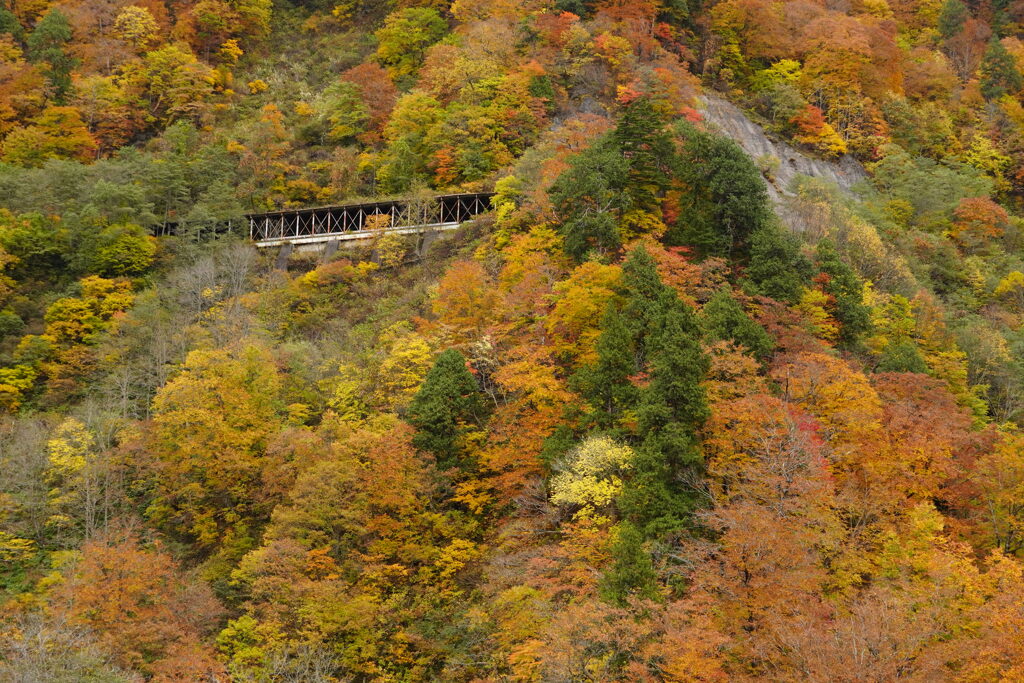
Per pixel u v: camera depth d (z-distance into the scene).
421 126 91.94
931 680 33.47
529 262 62.66
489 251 70.12
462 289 61.44
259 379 58.94
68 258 78.06
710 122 90.56
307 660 41.50
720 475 45.50
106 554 44.09
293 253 81.94
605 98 93.50
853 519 46.81
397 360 57.66
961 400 61.53
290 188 89.56
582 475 45.41
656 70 91.12
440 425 51.47
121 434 57.78
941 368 63.16
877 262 74.62
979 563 46.34
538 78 91.44
